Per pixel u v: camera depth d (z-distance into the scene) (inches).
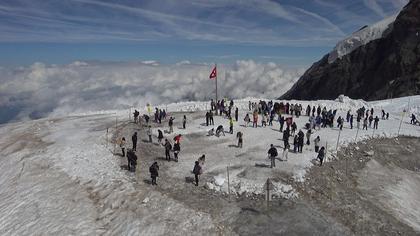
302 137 1354.6
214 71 2038.6
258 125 1777.8
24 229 1039.0
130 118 2059.5
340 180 1211.9
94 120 2110.0
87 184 1217.4
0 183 1385.3
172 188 1128.8
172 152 1451.8
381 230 935.7
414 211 1124.5
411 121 1971.0
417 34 4613.7
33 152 1583.4
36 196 1195.3
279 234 888.9
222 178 1136.8
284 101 2573.8
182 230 919.0
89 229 980.6
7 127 2124.8
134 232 935.0
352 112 2228.1
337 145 1462.8
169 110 2237.9
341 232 900.0
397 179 1321.4
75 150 1535.4
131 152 1267.2
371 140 1589.6
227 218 957.2
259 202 1027.3
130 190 1123.9
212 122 1787.6
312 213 975.6
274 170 1216.8
